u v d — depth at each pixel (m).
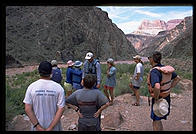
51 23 36.62
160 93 3.54
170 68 3.48
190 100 6.79
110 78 6.48
